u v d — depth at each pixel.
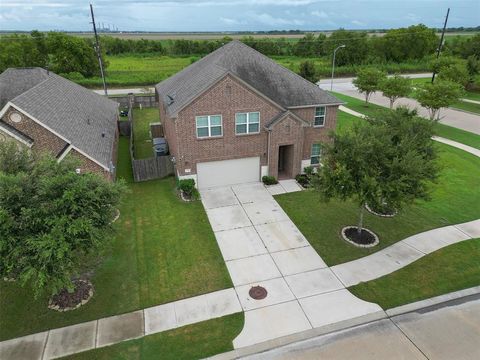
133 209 19.50
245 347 11.19
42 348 11.15
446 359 10.85
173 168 23.41
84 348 11.14
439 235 17.05
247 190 21.59
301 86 22.66
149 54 99.19
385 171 14.27
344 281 14.09
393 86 38.12
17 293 13.40
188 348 11.13
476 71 50.56
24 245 9.98
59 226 10.02
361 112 40.56
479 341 11.50
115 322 12.12
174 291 13.56
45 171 11.39
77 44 59.94
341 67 73.06
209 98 19.28
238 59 22.95
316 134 22.91
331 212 19.12
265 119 20.98
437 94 32.62
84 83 56.03
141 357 10.82
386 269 14.76
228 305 12.88
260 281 14.09
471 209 19.42
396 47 82.94
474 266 14.87
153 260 15.31
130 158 26.86
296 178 22.80
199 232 17.34
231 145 20.95
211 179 21.67
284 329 11.87
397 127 16.33
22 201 10.28
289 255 15.67
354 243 16.45
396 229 17.59
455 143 29.81
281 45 102.19
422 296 13.34
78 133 19.97
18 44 64.00
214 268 14.82
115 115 29.59
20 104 17.62
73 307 12.75
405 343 11.40
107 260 15.23
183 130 19.66
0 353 10.97
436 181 14.99
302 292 13.50
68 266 10.55
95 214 10.89
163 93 26.91
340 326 12.02
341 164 14.25
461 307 12.86
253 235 17.12
